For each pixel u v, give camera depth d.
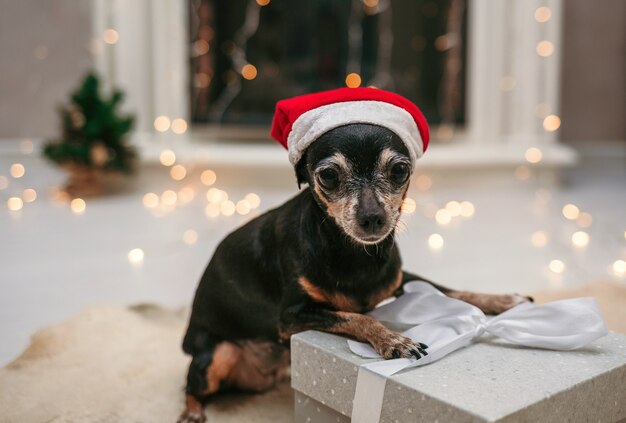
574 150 2.32
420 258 1.33
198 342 0.76
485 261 1.31
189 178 1.99
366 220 0.60
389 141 0.63
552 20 2.04
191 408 0.75
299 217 0.69
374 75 2.14
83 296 1.12
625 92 2.32
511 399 0.53
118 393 0.79
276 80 2.14
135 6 1.98
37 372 0.84
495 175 2.04
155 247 1.42
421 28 2.14
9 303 1.09
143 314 1.02
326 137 0.63
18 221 1.62
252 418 0.74
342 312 0.66
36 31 2.12
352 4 2.11
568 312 0.64
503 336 0.63
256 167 1.97
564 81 2.29
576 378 0.57
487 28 2.07
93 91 1.82
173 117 2.06
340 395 0.62
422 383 0.56
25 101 2.14
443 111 2.16
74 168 1.83
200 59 2.10
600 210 1.74
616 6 2.28
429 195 1.93
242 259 0.72
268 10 2.11
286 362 0.78
